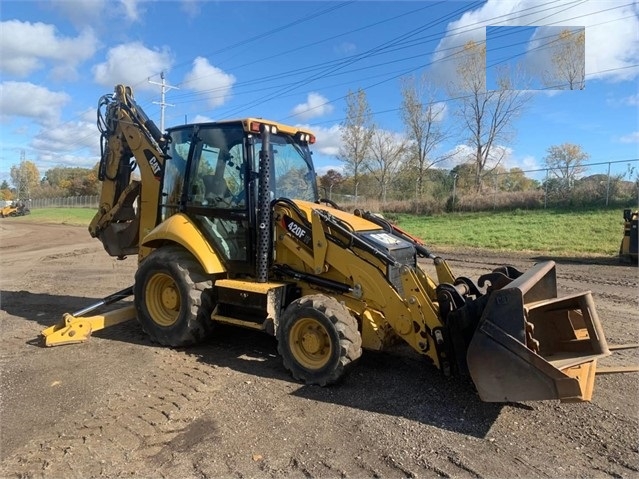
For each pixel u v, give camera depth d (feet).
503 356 11.81
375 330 15.17
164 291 19.10
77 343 19.43
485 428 12.34
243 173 17.69
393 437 11.92
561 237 54.34
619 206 70.23
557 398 11.24
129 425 12.64
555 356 13.29
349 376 15.61
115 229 23.90
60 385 15.31
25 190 334.65
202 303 18.04
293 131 19.02
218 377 15.83
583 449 11.36
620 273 35.55
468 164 119.55
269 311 16.22
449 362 13.96
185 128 19.63
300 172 19.75
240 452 11.34
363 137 131.13
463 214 84.23
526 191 86.43
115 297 21.68
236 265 18.08
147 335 20.38
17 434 12.30
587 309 13.15
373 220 18.80
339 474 10.43
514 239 55.42
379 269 15.15
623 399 13.92
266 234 16.92
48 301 28.09
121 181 24.03
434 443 11.64
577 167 77.36
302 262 17.11
